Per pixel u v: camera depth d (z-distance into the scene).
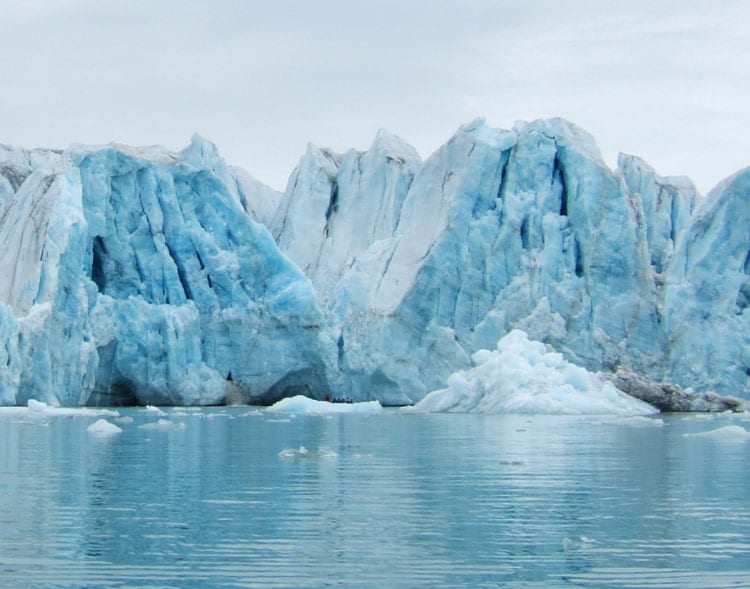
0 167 98.06
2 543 19.12
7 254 77.94
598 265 88.38
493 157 91.12
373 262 92.06
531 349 73.44
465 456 35.38
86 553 18.34
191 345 82.75
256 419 60.91
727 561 17.83
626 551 18.61
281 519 21.62
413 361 85.50
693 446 40.50
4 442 41.03
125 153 83.81
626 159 101.50
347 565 17.53
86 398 76.81
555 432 49.06
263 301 86.12
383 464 32.44
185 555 18.22
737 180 87.38
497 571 17.12
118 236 82.94
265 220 110.19
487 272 88.88
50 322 71.38
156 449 37.69
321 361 85.19
